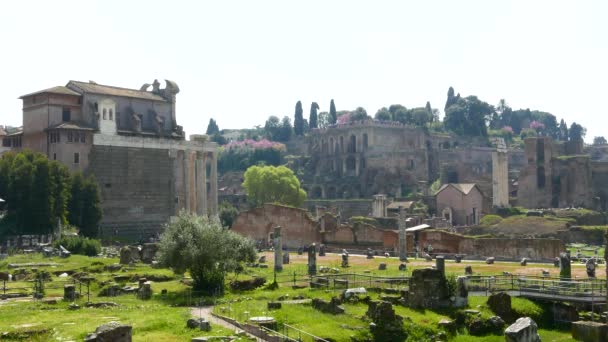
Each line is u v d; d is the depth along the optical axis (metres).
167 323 39.41
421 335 43.28
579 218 157.25
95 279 62.91
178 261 57.94
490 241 96.50
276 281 61.00
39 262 75.25
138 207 129.25
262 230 123.75
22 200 98.50
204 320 38.41
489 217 153.25
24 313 44.31
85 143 122.56
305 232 118.75
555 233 130.38
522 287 54.44
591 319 49.41
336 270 74.38
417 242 104.81
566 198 195.25
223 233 60.00
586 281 54.91
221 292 55.84
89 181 110.50
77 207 108.12
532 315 50.00
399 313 46.12
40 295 52.88
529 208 192.50
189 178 140.00
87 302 50.19
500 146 188.50
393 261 88.81
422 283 49.28
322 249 103.06
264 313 43.56
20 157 103.19
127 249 76.94
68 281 62.47
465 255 94.50
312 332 39.41
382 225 145.38
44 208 98.62
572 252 110.12
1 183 100.06
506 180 190.00
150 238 123.56
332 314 45.12
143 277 64.69
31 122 125.81
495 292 52.34
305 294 52.97
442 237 101.94
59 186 103.25
